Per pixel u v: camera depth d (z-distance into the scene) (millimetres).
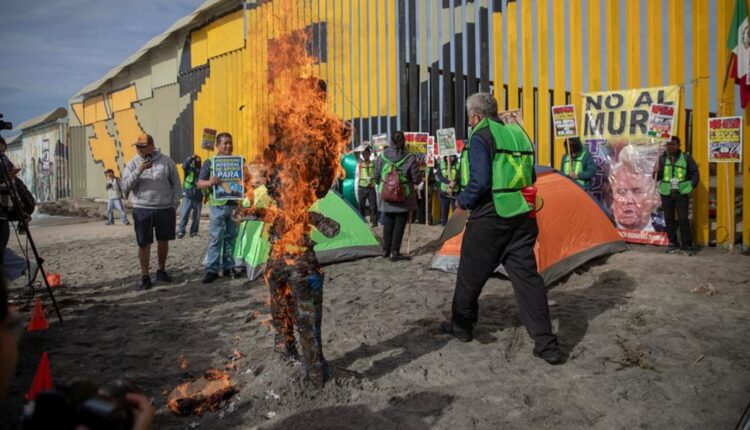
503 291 6023
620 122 9383
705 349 4113
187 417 3170
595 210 7852
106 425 861
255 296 6156
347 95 14430
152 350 4340
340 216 8516
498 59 11180
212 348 4371
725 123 8086
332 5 14758
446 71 12164
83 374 3809
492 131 3973
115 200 17234
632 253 7891
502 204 3908
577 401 3295
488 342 4359
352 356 4117
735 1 8195
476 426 3002
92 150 29141
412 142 11172
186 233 12945
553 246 6645
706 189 8789
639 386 3477
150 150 6727
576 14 9969
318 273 3484
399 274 7211
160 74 22844
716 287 5977
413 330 4707
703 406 3197
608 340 4348
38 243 12570
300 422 3072
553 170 7969
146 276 6754
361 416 3129
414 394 3402
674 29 8961
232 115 18312
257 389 3494
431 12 12438
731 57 8383
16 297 6406
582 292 5980
